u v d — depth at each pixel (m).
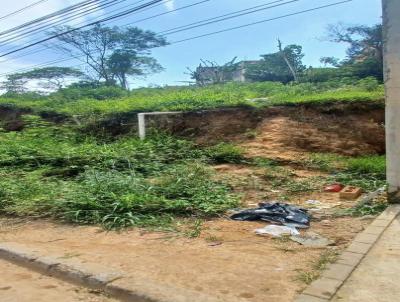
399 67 6.08
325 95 12.90
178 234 5.25
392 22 6.07
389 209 5.95
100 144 13.96
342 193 7.24
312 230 5.28
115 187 7.32
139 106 15.21
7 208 6.74
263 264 4.03
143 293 3.40
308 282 3.53
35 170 10.01
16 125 18.77
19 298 3.57
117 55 38.84
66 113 17.25
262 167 10.00
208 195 7.12
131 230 5.52
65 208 6.38
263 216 5.90
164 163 10.88
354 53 32.22
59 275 4.01
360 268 3.81
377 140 11.04
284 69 35.12
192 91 19.08
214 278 3.69
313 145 11.16
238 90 18.81
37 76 37.66
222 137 12.53
